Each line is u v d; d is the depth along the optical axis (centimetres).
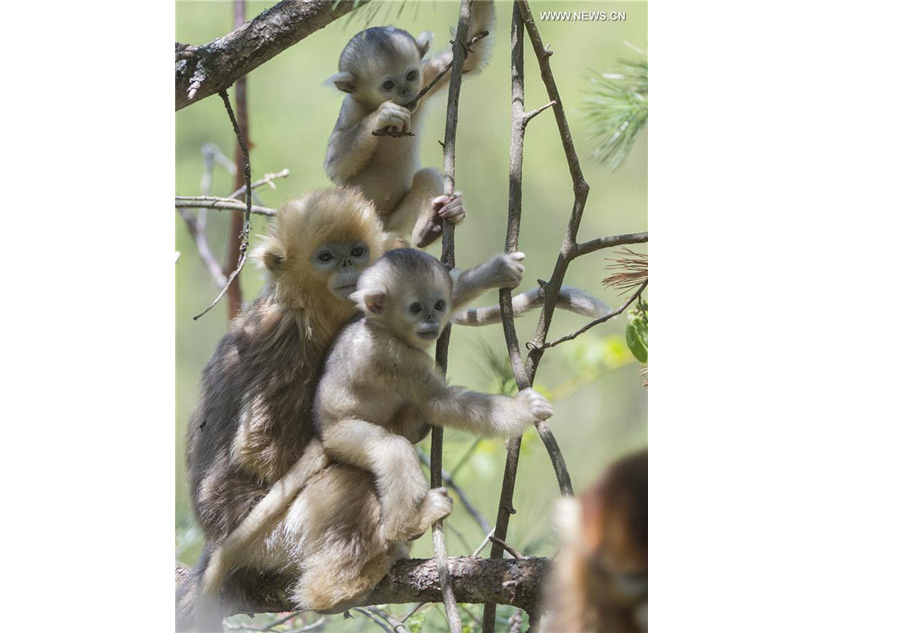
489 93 1789
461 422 754
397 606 940
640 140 1561
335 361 794
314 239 813
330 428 778
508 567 677
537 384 1353
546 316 775
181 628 793
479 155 1783
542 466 1285
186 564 990
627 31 1625
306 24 838
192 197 897
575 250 774
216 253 1667
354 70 984
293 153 1792
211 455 814
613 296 1418
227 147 1764
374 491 750
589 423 1331
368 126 948
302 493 771
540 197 1745
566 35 1650
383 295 770
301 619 955
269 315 833
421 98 995
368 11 862
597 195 1655
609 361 1241
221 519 796
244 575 789
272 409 804
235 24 1136
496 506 1264
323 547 749
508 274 788
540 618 661
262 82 1808
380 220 866
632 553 565
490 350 1059
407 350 776
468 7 843
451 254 820
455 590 690
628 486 577
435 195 958
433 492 732
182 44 840
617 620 563
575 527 576
